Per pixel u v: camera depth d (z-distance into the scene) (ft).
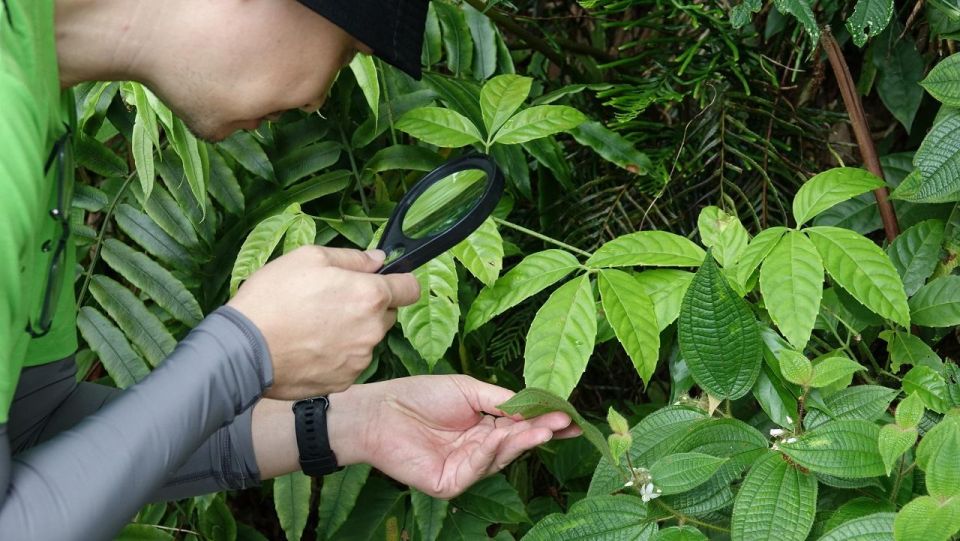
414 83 4.33
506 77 4.11
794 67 4.54
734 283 3.66
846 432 3.18
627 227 4.42
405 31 2.99
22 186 2.53
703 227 3.77
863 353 4.07
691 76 4.43
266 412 3.59
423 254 3.19
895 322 3.72
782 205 4.21
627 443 3.30
